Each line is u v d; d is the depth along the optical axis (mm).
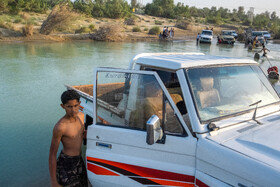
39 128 5852
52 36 27703
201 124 2318
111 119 2736
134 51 21016
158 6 101938
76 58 16344
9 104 7543
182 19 97750
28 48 20188
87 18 55125
